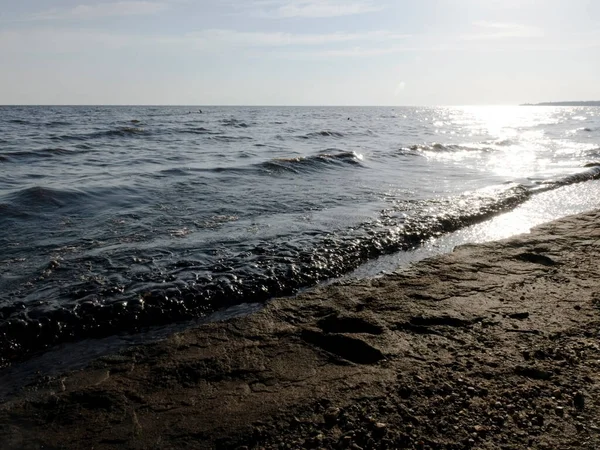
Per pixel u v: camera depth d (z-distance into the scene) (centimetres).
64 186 904
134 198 859
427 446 247
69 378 328
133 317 433
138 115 5200
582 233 680
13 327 402
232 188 977
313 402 291
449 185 1078
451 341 366
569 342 357
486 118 6581
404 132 3022
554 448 241
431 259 572
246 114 6525
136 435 267
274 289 502
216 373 330
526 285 485
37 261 546
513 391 293
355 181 1110
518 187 1034
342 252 606
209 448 255
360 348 358
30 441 263
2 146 1641
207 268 538
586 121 5269
